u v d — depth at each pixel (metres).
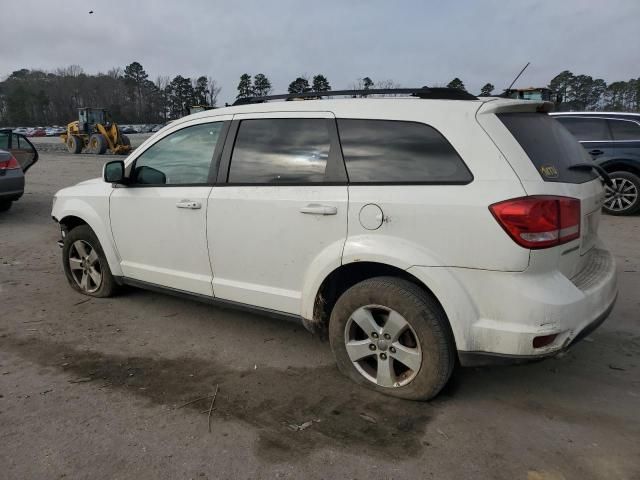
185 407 3.20
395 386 3.21
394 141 3.19
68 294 5.29
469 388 3.38
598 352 3.89
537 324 2.79
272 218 3.57
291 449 2.78
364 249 3.15
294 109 3.62
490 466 2.63
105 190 4.71
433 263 2.96
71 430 2.96
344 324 3.35
